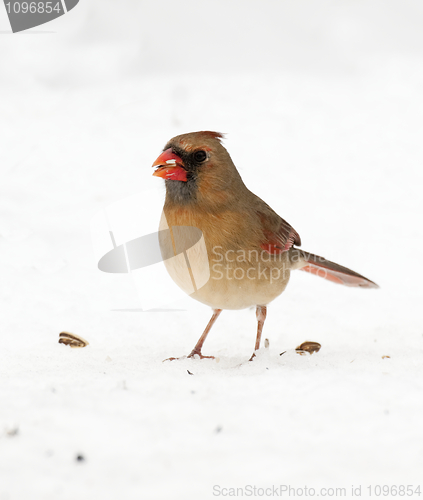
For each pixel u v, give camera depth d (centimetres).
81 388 605
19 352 823
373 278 1207
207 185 710
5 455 467
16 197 1505
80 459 462
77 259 1197
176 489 427
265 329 980
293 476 445
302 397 577
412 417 538
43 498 415
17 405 556
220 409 549
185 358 777
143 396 576
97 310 1008
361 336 927
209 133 725
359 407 557
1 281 1084
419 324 977
